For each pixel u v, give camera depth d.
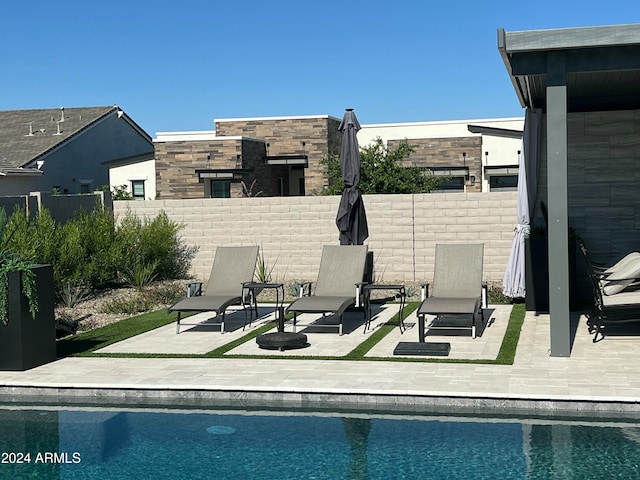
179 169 27.59
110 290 14.24
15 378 8.07
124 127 34.47
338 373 7.96
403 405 7.08
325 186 27.47
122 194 28.27
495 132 27.22
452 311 9.58
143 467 5.79
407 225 14.65
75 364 8.75
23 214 13.71
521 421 6.63
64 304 12.98
